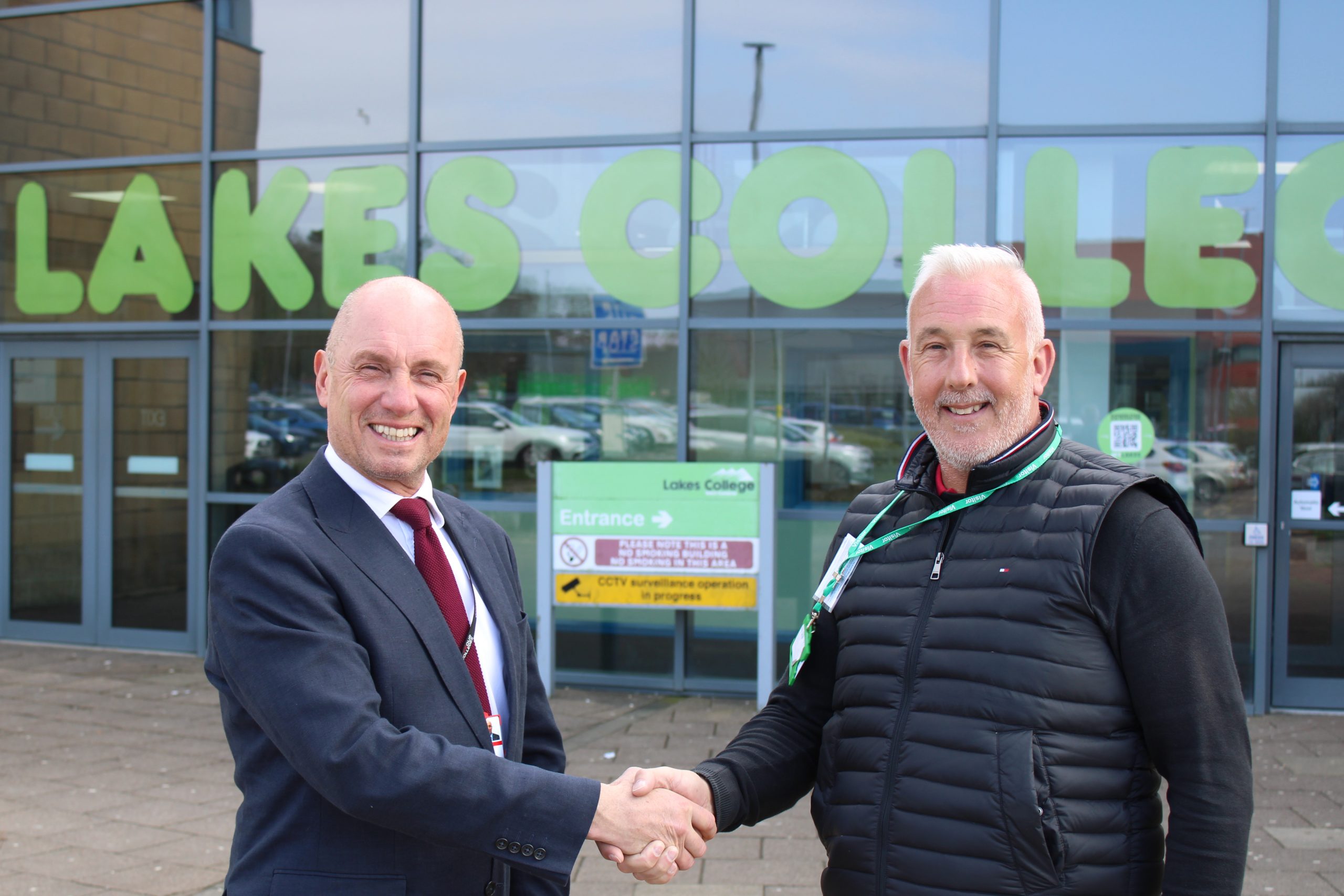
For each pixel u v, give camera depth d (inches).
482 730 72.2
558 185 255.8
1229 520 235.0
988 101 240.2
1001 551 70.6
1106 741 66.2
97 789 178.5
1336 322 232.5
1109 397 238.5
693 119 250.2
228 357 275.0
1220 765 64.0
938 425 74.8
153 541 285.3
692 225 249.9
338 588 68.9
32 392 292.2
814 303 246.8
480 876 71.2
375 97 265.6
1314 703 235.6
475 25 258.8
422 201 261.7
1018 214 240.7
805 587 247.1
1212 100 235.6
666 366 251.9
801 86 246.7
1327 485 235.6
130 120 280.7
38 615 293.7
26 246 289.4
